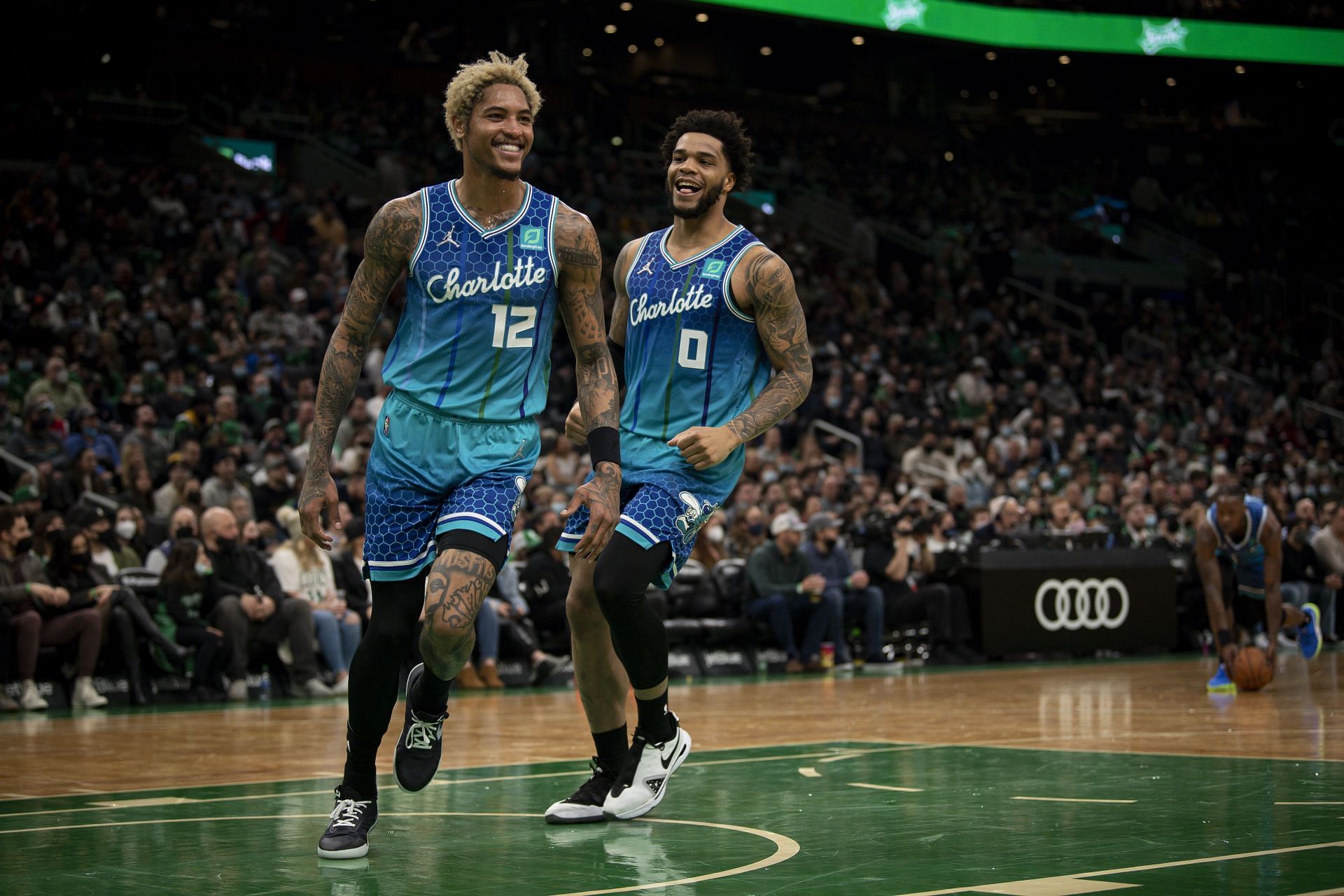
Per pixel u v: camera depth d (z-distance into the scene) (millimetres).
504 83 3789
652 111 30188
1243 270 32875
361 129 24609
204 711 9297
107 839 3982
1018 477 17828
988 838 3824
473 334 3779
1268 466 22938
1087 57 31031
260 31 25719
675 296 4453
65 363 14531
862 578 13602
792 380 4383
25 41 23000
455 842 3865
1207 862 3395
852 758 5934
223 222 19219
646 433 4465
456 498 3732
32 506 10508
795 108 31781
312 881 3281
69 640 9742
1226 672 9570
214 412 14305
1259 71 32156
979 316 25172
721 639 12992
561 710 8945
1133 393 25000
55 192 18750
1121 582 15023
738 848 3715
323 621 10883
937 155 33031
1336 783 4898
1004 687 10492
